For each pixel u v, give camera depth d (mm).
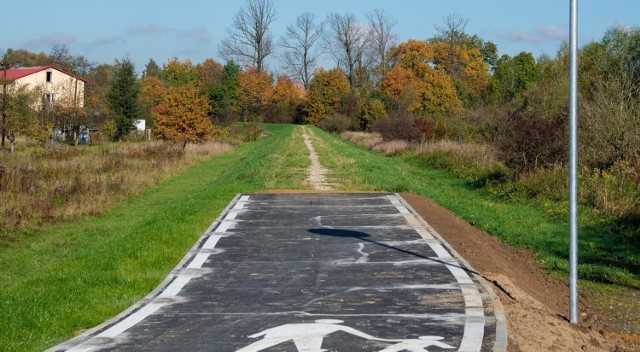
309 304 8750
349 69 104875
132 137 62750
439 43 97000
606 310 9961
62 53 82125
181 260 11547
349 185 22922
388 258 11508
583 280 11711
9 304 8500
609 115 22016
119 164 32906
